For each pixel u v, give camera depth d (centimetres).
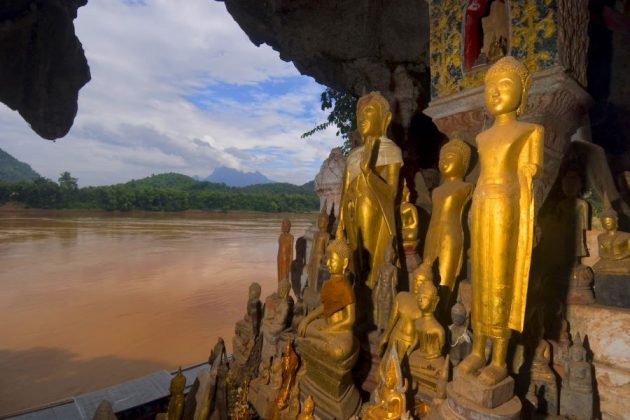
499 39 620
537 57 544
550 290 453
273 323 585
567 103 544
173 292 2702
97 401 845
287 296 602
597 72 749
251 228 7819
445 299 461
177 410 437
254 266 3769
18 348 1644
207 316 2156
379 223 546
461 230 477
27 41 2409
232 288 2859
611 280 430
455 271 469
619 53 731
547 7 537
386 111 581
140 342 1734
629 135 717
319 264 622
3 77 2430
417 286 390
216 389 455
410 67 1286
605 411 396
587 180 544
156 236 6016
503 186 277
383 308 465
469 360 298
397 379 323
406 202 589
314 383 430
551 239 499
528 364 388
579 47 580
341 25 1370
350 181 589
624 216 527
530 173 272
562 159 554
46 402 1195
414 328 388
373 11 1303
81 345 1689
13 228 6334
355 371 451
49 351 1619
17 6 2216
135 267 3572
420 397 358
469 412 276
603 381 400
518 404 281
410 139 1221
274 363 510
